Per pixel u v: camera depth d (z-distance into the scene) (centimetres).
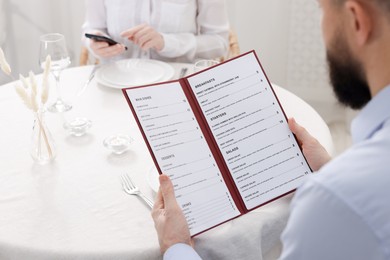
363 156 68
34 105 128
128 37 193
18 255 109
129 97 114
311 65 298
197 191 113
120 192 124
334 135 300
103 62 214
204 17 215
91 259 107
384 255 62
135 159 136
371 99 75
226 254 112
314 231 67
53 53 158
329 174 68
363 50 71
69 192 124
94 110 159
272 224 117
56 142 143
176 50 200
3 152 139
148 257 108
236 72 120
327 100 305
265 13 290
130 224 114
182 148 115
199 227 111
